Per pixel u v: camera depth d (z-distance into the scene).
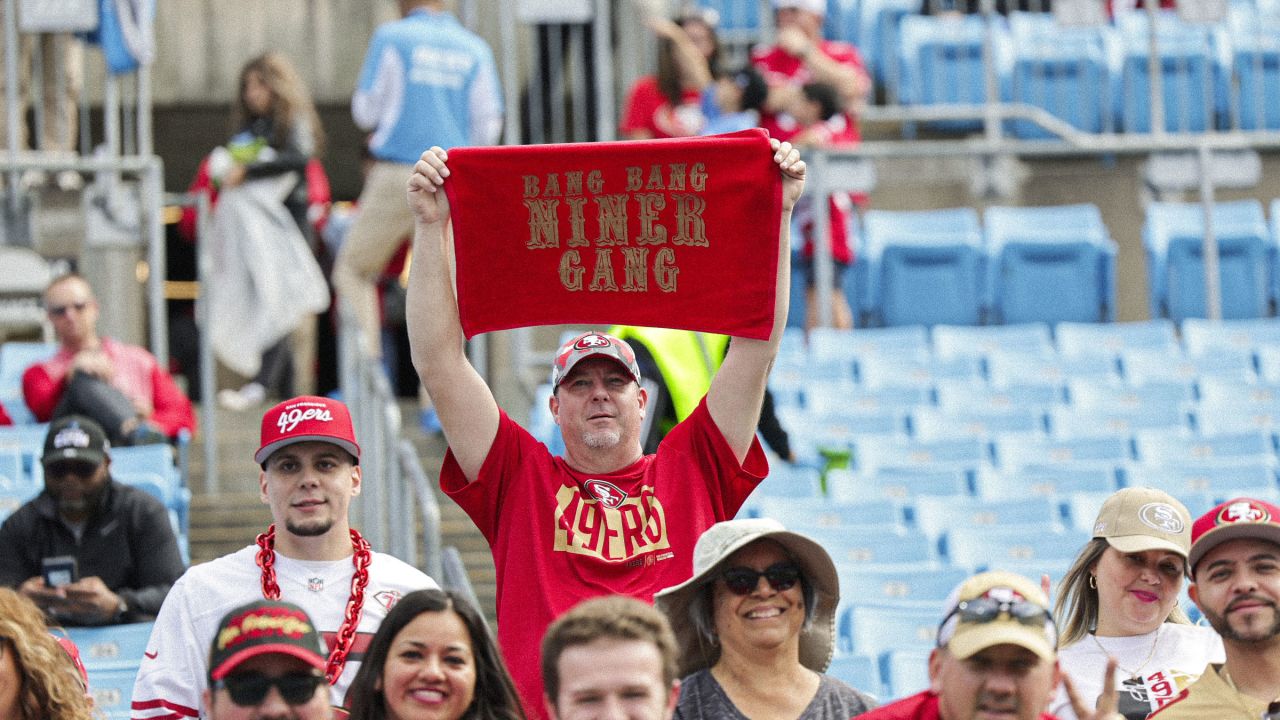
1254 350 38.47
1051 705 16.34
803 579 15.44
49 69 37.84
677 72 38.09
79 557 22.06
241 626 13.29
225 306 35.91
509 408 35.97
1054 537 26.39
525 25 45.00
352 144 51.38
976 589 13.43
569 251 17.48
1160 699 17.02
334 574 17.11
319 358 40.78
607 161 17.44
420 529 29.39
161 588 22.16
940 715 13.70
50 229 36.22
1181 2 42.78
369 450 28.80
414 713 14.29
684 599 15.39
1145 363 37.31
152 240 34.03
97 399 28.31
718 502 17.55
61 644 16.64
